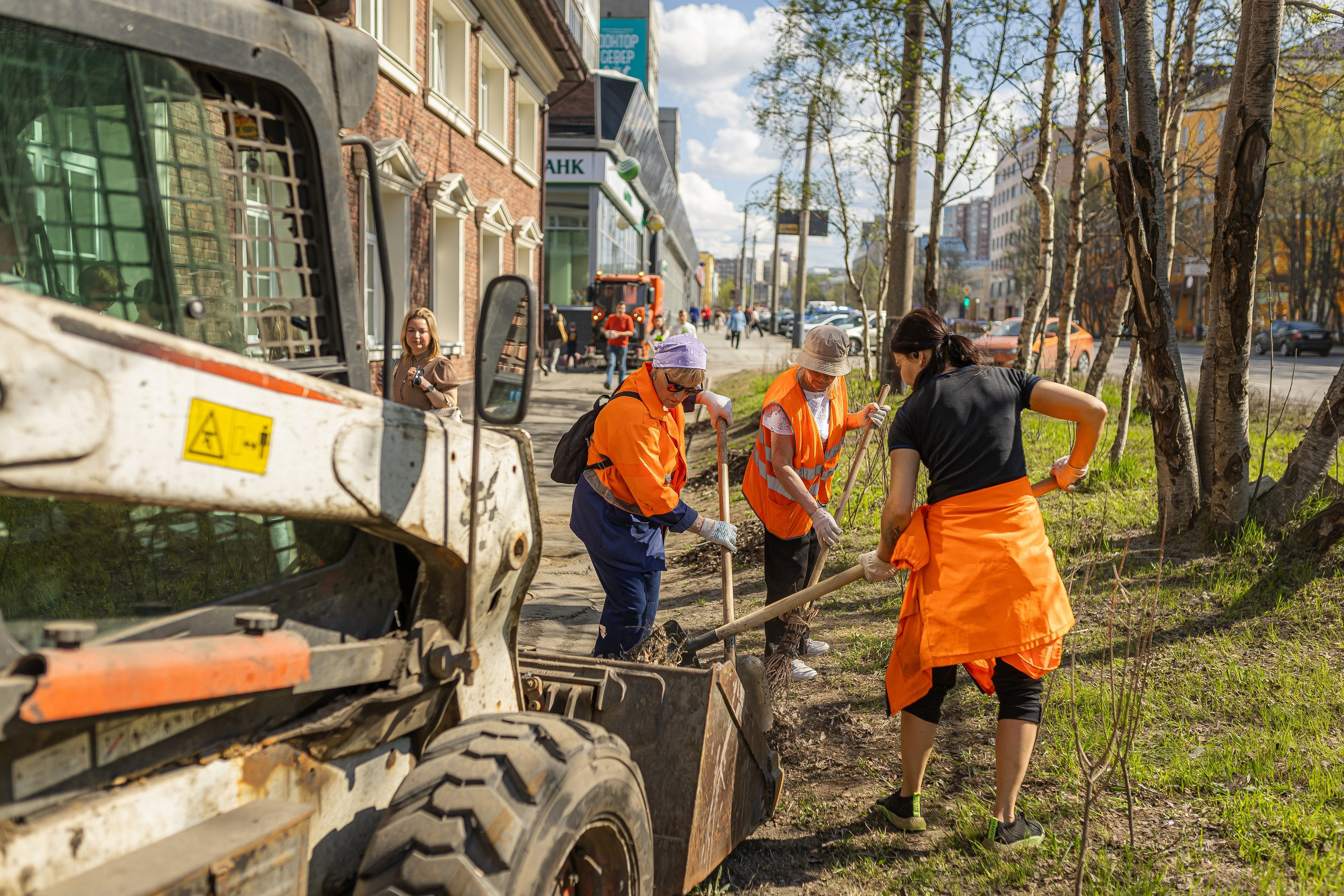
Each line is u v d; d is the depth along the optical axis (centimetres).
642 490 376
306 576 192
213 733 166
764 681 334
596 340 2902
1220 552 536
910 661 318
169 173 174
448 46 1559
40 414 124
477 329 196
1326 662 414
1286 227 4088
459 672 206
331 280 197
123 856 145
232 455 150
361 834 198
